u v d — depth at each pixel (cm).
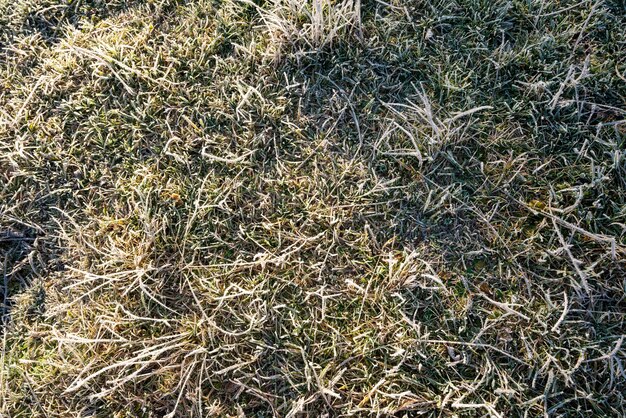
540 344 69
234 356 70
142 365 70
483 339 70
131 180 79
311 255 75
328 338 71
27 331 75
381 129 80
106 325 72
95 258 77
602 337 69
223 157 80
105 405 69
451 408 67
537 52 83
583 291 71
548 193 76
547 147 78
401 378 68
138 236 76
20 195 81
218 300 73
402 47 85
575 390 66
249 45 86
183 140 82
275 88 84
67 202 80
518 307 71
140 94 84
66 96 86
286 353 70
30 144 83
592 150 77
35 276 79
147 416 69
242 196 78
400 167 79
